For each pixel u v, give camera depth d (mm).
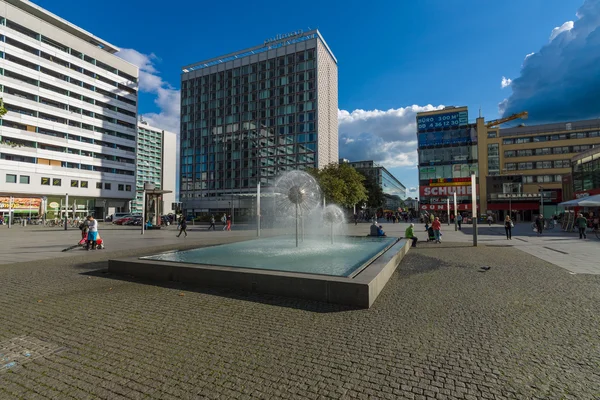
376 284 5824
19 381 2977
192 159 85125
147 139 115125
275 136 76188
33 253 12617
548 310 5078
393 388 2846
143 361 3379
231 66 82125
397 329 4277
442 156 62906
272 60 77750
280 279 5973
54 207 55906
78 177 59500
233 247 11906
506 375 3068
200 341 3898
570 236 20797
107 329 4293
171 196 111938
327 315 4867
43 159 54469
